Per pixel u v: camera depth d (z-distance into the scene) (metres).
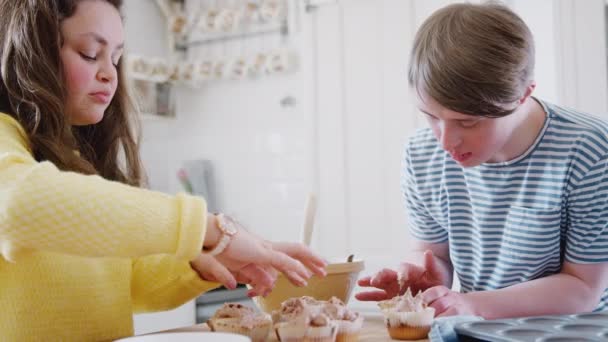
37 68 0.94
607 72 2.18
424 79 0.92
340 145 2.71
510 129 1.00
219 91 3.15
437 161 1.21
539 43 2.30
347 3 2.70
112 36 1.00
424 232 1.29
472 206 1.17
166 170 3.18
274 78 2.99
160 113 3.11
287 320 0.84
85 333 0.99
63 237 0.71
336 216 2.71
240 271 0.94
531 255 1.10
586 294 1.04
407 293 0.94
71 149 1.00
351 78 2.69
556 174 1.06
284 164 2.95
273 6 2.93
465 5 0.97
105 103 1.03
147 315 2.25
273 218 2.97
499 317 0.99
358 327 0.88
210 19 3.06
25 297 0.94
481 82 0.88
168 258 1.07
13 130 0.92
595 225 1.05
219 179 3.13
